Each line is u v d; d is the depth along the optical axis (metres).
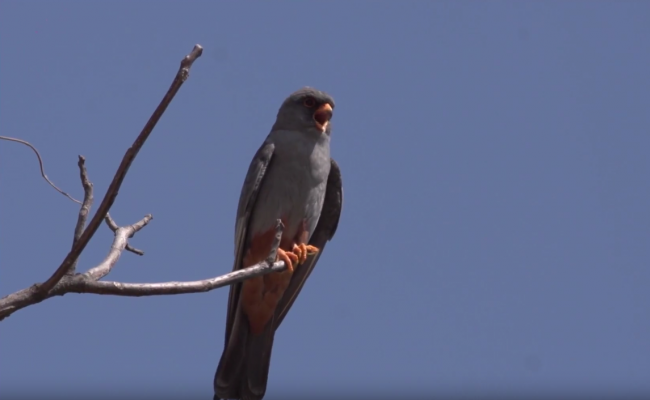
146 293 6.84
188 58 6.12
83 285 6.56
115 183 6.30
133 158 6.28
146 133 6.23
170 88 6.15
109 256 7.82
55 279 6.33
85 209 7.23
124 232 8.30
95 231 6.36
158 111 6.20
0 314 6.18
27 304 6.32
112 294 6.69
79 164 7.27
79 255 6.35
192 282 7.16
